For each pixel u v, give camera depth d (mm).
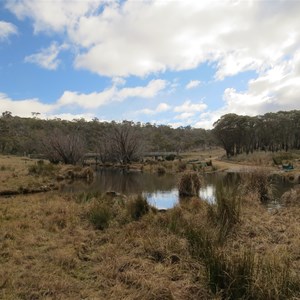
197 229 6609
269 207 11938
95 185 22766
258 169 16047
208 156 73250
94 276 5301
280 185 19734
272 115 75938
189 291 4582
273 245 6633
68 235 7676
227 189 11883
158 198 16062
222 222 7504
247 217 8750
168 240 6477
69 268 5625
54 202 12180
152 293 4477
